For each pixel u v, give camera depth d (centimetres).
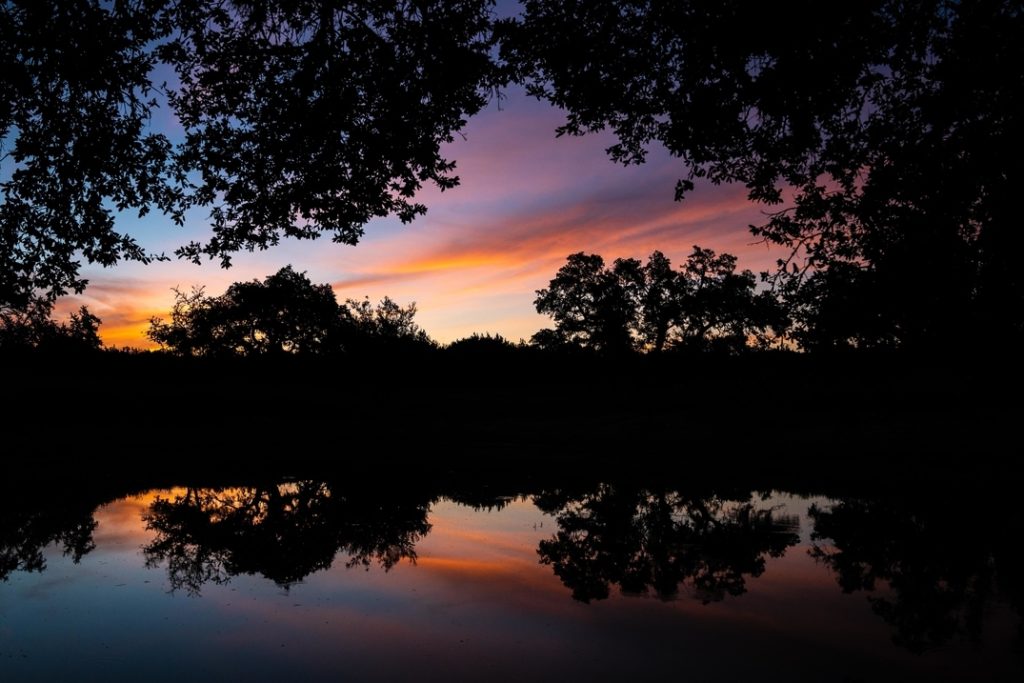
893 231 834
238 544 884
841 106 851
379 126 903
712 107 858
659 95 903
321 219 970
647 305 5388
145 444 2216
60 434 2344
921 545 855
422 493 1345
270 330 5816
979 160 722
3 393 2838
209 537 930
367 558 809
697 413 2778
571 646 512
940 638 524
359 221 991
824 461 1688
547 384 4522
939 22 733
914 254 808
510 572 742
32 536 934
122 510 1154
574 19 837
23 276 955
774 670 464
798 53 764
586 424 2834
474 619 578
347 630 549
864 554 817
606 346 5422
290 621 571
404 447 2253
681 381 4075
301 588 674
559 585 688
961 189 745
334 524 1029
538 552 842
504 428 2827
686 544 886
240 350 5881
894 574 724
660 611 599
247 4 828
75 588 672
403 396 3988
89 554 826
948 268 792
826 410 2280
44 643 517
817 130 876
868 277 870
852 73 783
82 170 893
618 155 1012
